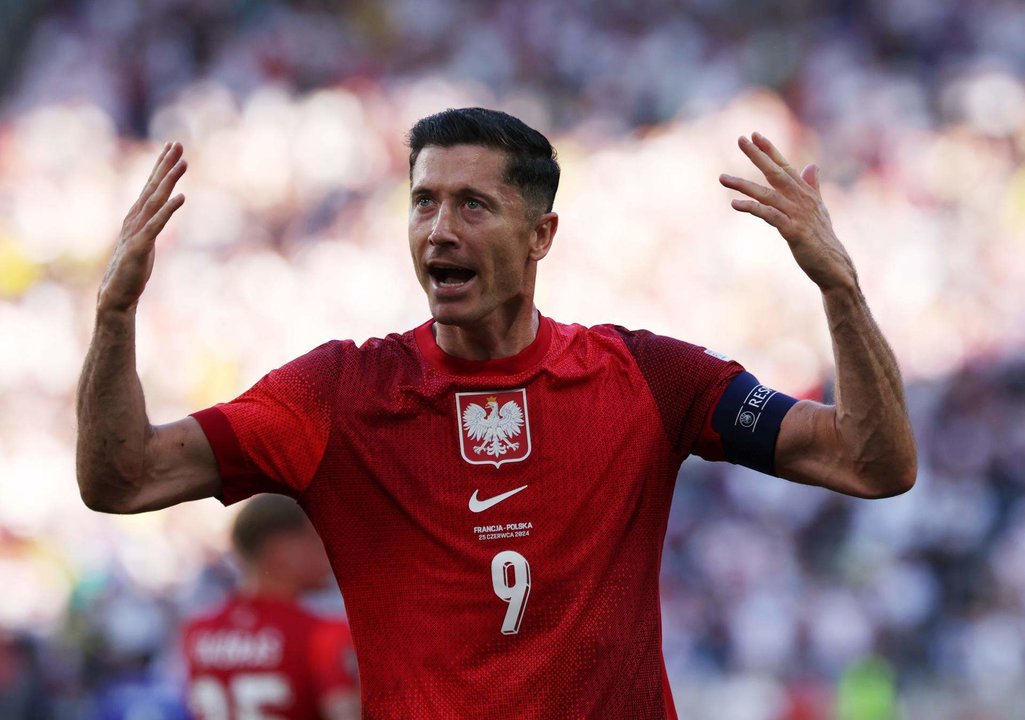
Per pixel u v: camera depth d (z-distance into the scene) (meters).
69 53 65.25
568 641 9.55
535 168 10.02
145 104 63.69
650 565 9.95
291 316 52.91
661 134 59.19
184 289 53.50
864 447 9.52
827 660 37.03
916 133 57.44
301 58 64.31
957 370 46.78
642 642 9.77
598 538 9.73
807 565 40.72
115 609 36.16
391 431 9.89
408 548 9.73
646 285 52.50
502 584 9.59
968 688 33.34
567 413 9.95
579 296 52.59
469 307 9.81
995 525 41.44
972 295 49.88
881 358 9.45
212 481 9.72
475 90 63.28
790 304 50.22
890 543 40.41
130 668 33.72
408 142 10.21
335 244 55.34
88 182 59.03
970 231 52.84
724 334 49.81
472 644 9.54
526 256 10.09
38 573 41.22
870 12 63.66
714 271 51.81
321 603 28.27
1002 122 58.19
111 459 9.30
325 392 9.96
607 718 9.55
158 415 50.38
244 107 61.94
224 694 16.77
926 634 38.59
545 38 64.94
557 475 9.79
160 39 65.50
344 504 9.86
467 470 9.80
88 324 53.62
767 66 62.91
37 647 34.56
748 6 65.19
